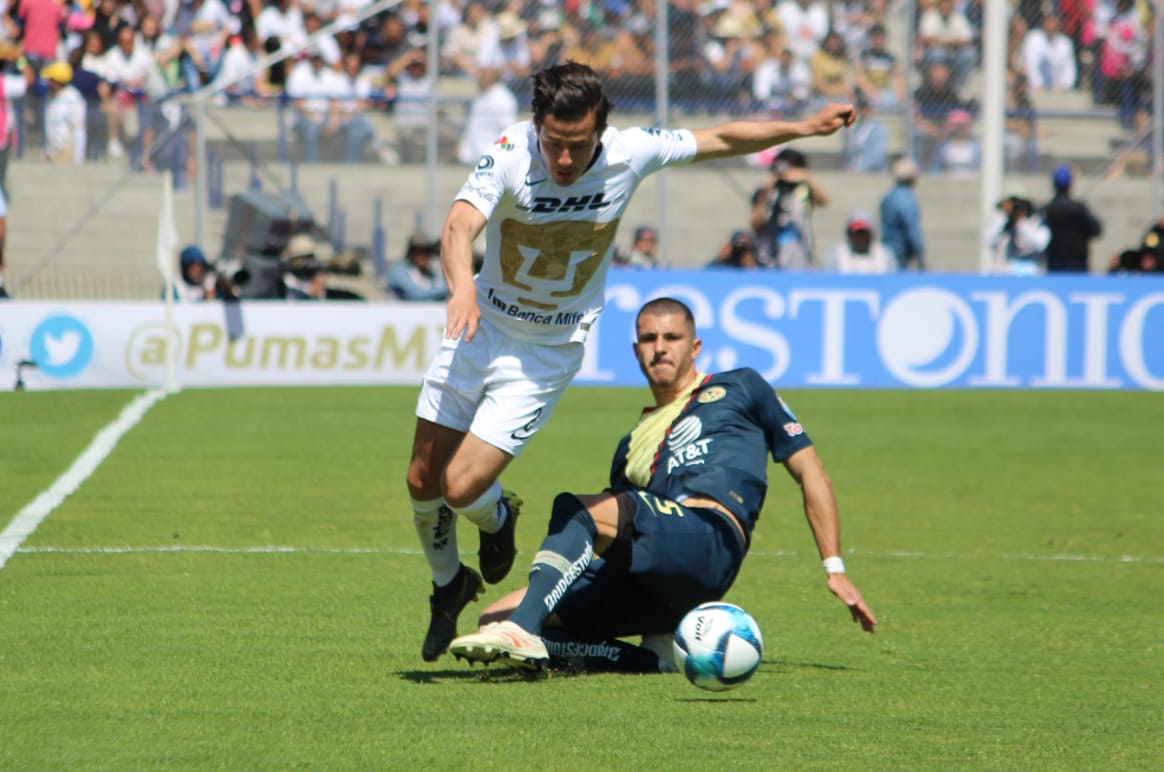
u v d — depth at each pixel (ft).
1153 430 122.21
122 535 73.61
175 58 169.17
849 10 181.27
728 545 46.88
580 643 48.29
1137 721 42.47
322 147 149.18
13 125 138.41
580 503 45.57
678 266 164.35
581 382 138.00
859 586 65.62
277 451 102.32
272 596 59.98
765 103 168.35
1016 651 52.70
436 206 151.74
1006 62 178.70
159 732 39.24
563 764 36.83
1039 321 142.10
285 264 138.92
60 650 49.29
